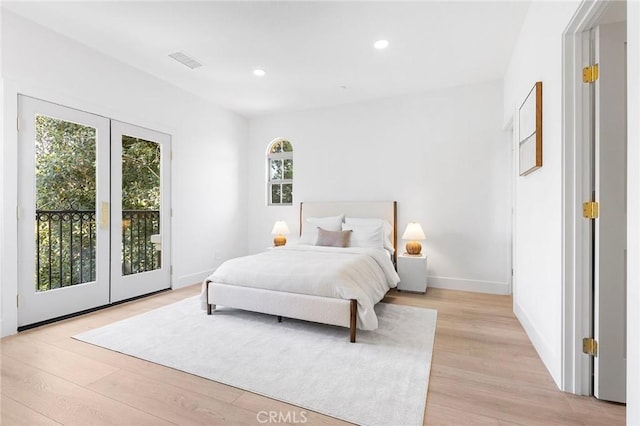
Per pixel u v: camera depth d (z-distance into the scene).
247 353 2.15
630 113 1.00
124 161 3.40
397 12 2.48
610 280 1.62
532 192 2.38
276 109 4.94
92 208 3.11
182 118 4.09
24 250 2.60
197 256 4.34
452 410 1.54
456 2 2.36
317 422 1.46
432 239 4.14
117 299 3.31
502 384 1.79
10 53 2.48
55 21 2.61
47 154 2.76
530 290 2.42
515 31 2.75
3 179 2.45
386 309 3.17
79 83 2.95
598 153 1.64
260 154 5.30
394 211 4.25
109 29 2.73
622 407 1.58
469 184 3.94
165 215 3.87
